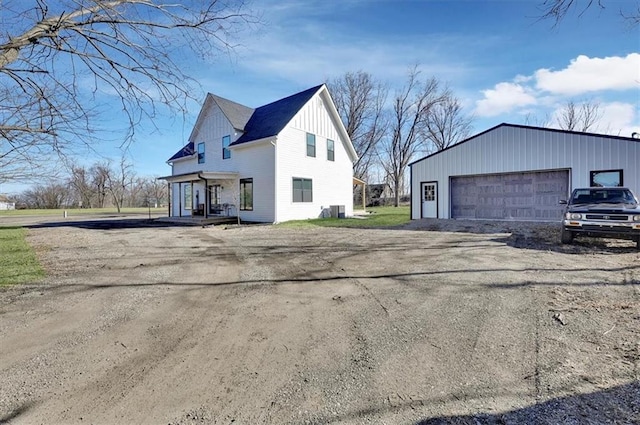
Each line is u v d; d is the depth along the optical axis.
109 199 49.31
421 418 2.08
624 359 2.74
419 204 17.59
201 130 22.25
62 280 5.90
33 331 3.67
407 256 7.62
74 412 2.24
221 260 7.66
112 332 3.62
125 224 18.56
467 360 2.81
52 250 9.32
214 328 3.69
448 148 16.48
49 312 4.28
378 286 5.21
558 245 8.59
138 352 3.14
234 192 19.58
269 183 17.61
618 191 9.04
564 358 2.79
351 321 3.80
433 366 2.73
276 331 3.57
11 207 44.50
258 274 6.23
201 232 13.88
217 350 3.15
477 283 5.16
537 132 13.95
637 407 2.12
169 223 19.12
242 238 11.68
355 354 2.99
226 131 20.30
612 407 2.13
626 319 3.59
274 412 2.19
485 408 2.16
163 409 2.26
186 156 23.20
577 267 6.07
